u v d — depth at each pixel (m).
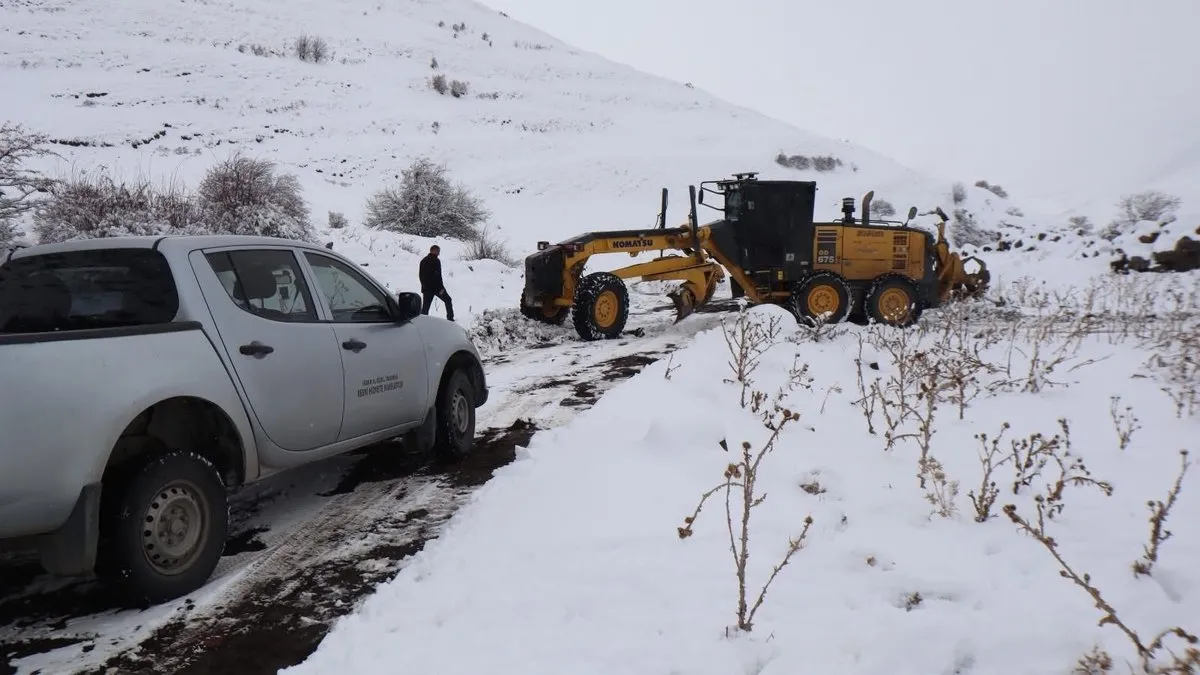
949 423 6.13
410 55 85.19
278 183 18.67
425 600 3.30
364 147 50.88
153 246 4.05
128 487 3.50
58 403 3.21
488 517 4.13
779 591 3.22
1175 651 2.69
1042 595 3.19
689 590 3.23
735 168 61.88
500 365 10.19
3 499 3.07
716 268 13.22
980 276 14.78
